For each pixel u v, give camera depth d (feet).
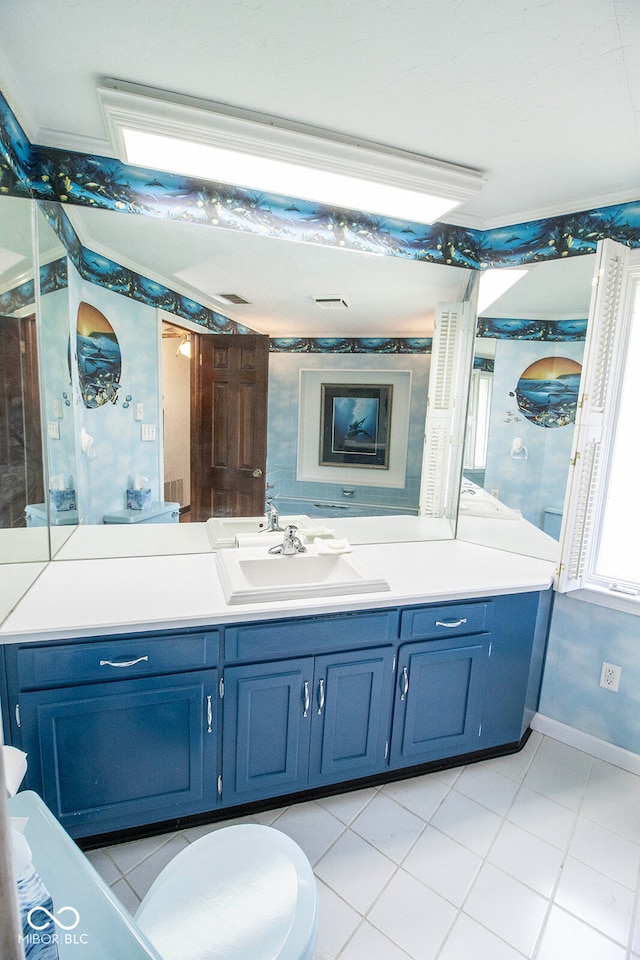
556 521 7.04
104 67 4.19
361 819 5.35
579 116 4.63
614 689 6.40
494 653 6.07
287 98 4.55
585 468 6.05
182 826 5.12
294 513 7.42
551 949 4.08
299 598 5.08
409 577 6.00
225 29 3.67
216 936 2.67
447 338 7.42
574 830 5.30
